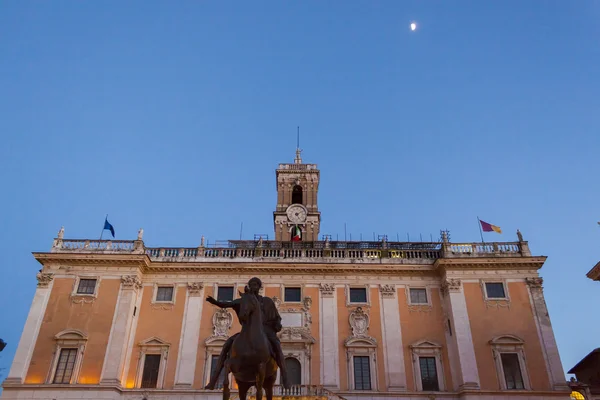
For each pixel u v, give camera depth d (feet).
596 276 102.73
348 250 150.30
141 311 139.64
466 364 128.88
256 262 143.95
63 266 141.18
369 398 127.24
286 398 116.98
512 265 142.10
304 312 138.92
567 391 125.29
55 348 130.21
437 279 145.28
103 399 122.72
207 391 126.82
